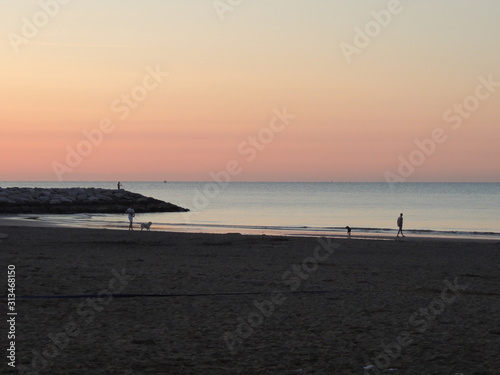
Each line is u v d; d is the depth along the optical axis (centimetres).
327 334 1000
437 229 4519
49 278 1496
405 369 810
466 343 952
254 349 898
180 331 1003
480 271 1869
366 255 2303
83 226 4319
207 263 1902
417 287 1509
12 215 5891
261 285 1484
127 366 796
